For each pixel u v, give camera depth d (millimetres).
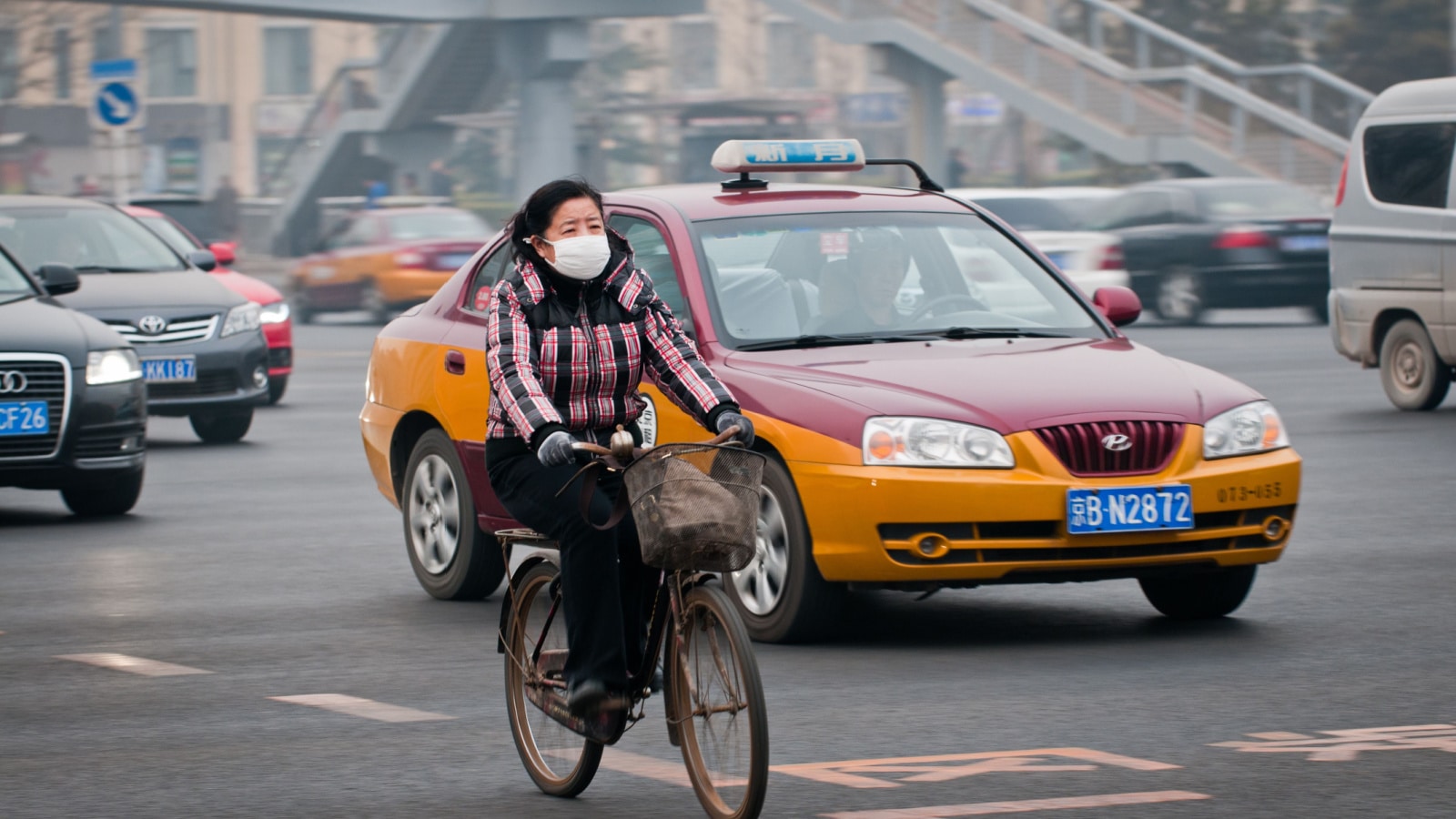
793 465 25422
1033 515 24672
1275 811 17562
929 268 28922
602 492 18016
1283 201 94750
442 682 24047
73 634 27516
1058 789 18406
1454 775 18750
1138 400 25641
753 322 27469
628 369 18438
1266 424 26281
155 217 68375
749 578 26484
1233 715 21500
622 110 178500
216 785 19203
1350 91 122625
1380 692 22641
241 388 54125
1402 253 55250
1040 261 29781
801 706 22281
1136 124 131750
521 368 18000
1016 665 24562
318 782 19328
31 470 38375
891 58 147500
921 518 24641
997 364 26281
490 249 30453
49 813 18188
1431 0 172125
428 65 156750
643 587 18297
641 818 17938
